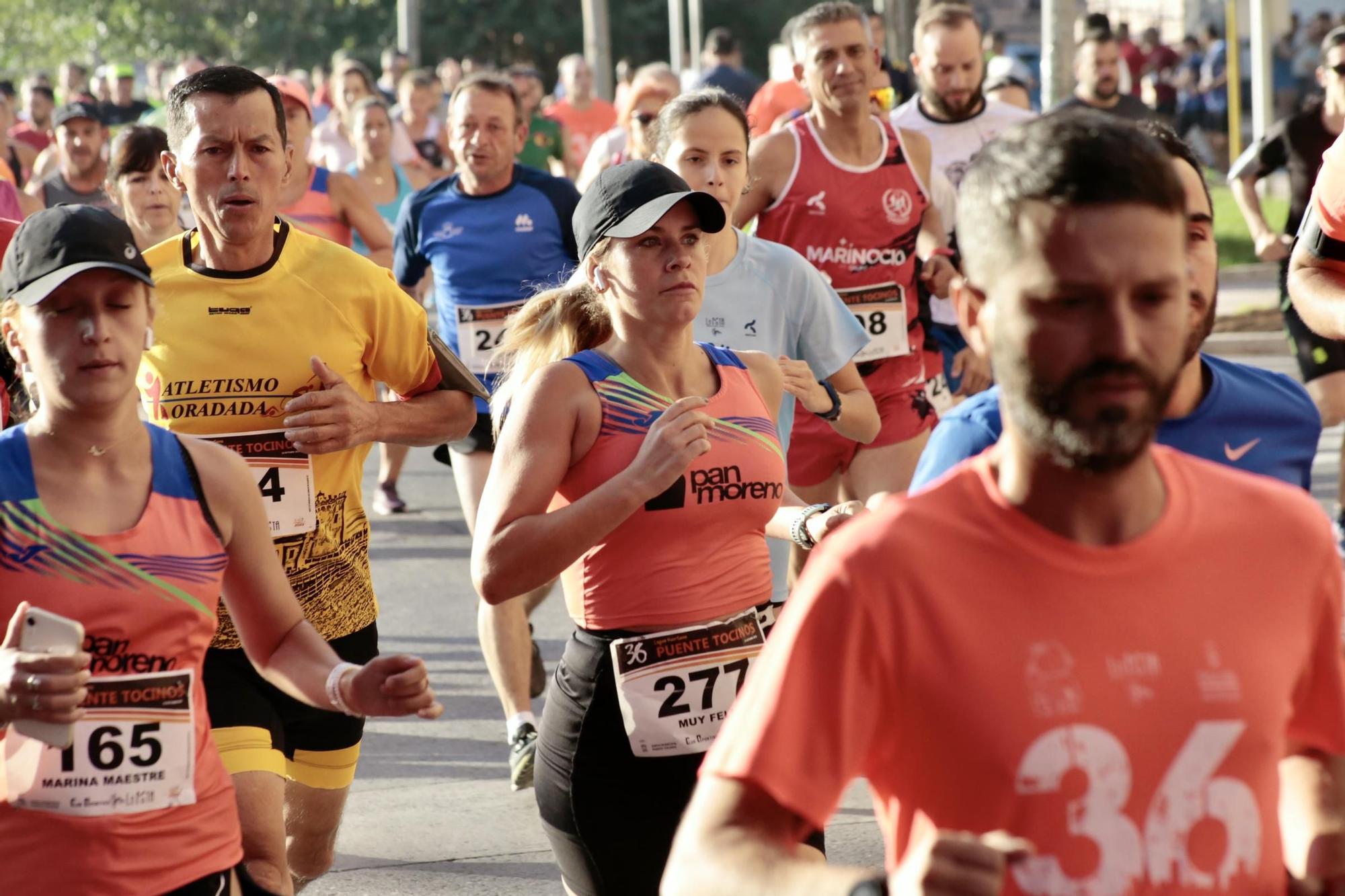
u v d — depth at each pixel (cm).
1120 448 620
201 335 1359
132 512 980
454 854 1670
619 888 1178
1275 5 10475
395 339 1416
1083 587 637
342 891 1577
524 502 1153
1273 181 7931
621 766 1169
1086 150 612
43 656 877
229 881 1016
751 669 1181
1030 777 627
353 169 4459
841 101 2109
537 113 5562
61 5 15750
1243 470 1040
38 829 948
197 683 1002
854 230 2138
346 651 1408
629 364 1211
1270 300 5050
